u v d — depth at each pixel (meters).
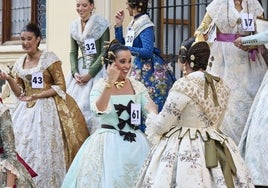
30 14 13.33
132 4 9.46
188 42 6.95
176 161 6.66
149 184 6.67
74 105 9.48
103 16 10.66
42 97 9.45
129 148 7.79
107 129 7.90
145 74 9.36
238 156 6.79
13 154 7.30
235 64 8.66
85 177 7.73
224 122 8.52
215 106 6.77
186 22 11.17
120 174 7.69
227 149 6.70
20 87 9.62
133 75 9.34
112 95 7.91
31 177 7.77
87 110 9.96
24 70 9.52
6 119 7.26
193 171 6.55
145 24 9.37
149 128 6.85
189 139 6.68
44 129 9.34
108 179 7.66
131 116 7.88
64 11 11.89
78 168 7.84
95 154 7.80
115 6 11.27
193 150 6.63
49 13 12.14
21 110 9.53
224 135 6.85
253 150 7.86
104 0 11.27
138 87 8.05
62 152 9.36
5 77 9.45
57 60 9.54
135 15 9.51
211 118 6.77
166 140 6.79
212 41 8.73
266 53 8.82
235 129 8.53
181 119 6.78
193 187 6.49
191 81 6.70
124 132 7.86
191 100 6.68
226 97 6.89
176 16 11.22
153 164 6.73
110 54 7.91
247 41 8.41
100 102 7.79
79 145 9.34
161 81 9.38
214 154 6.60
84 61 10.22
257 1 8.86
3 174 7.27
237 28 8.70
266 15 10.78
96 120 9.82
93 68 10.01
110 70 7.71
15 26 13.68
